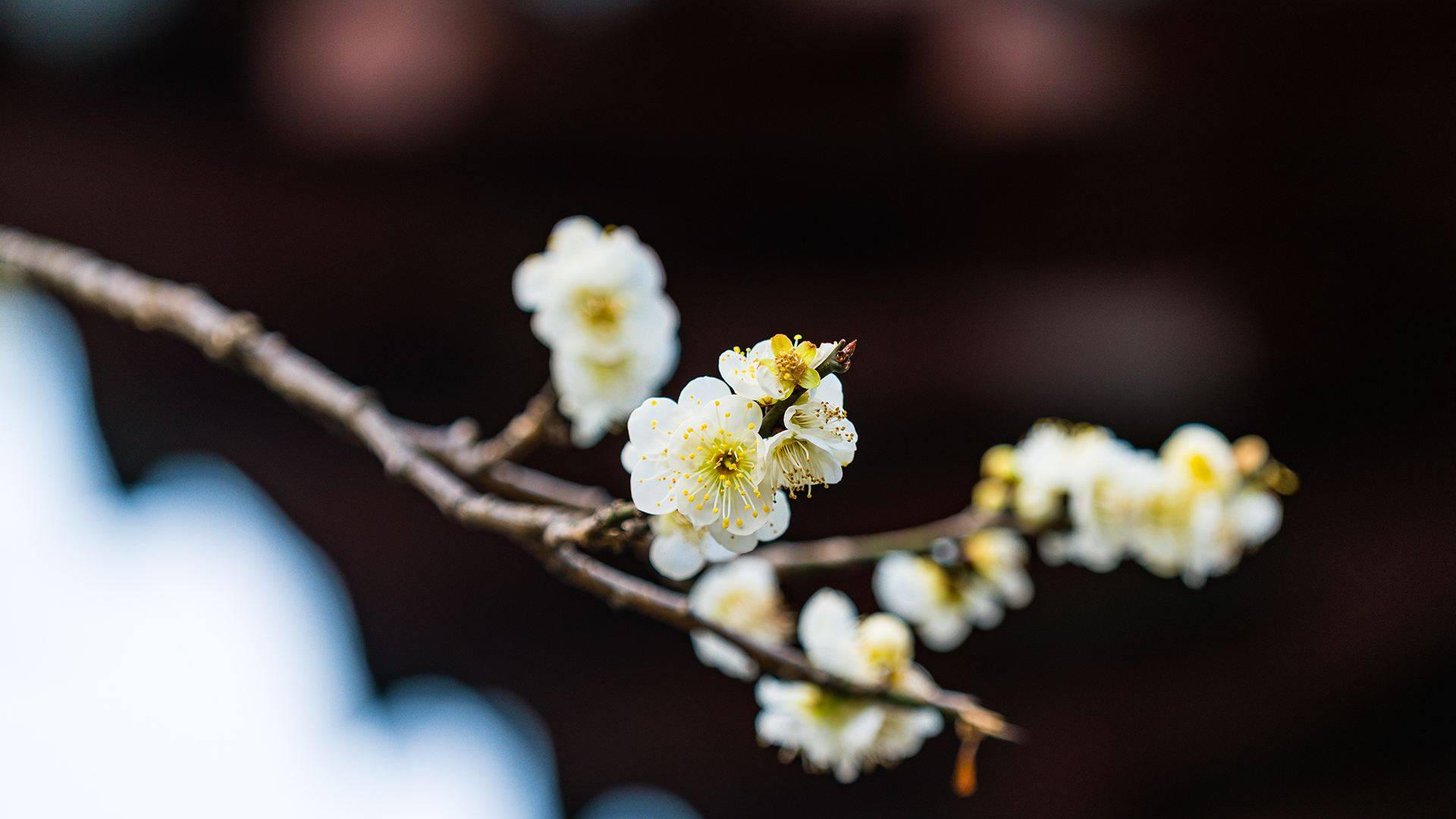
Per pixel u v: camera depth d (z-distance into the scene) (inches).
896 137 52.6
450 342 57.7
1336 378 56.6
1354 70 51.4
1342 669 58.2
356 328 57.9
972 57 51.1
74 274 31.7
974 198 53.9
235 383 59.9
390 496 61.1
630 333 24.9
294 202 55.2
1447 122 51.5
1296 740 58.9
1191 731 59.0
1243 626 58.2
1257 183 53.3
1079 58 51.2
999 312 55.3
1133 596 57.3
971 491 57.3
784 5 50.3
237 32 52.5
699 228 55.1
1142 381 56.1
